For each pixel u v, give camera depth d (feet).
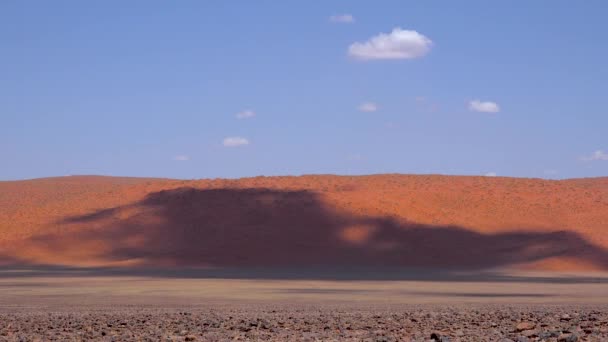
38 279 238.89
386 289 197.77
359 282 231.91
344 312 108.27
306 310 116.98
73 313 110.83
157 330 73.26
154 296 167.43
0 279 238.48
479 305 133.90
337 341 58.13
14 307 131.34
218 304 140.87
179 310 119.44
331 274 277.23
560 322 76.28
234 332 69.56
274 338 62.23
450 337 60.18
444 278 256.11
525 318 84.33
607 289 199.21
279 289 195.93
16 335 69.67
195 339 61.00
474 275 274.98
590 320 78.84
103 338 65.05
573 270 294.05
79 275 262.26
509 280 246.27
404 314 96.84
